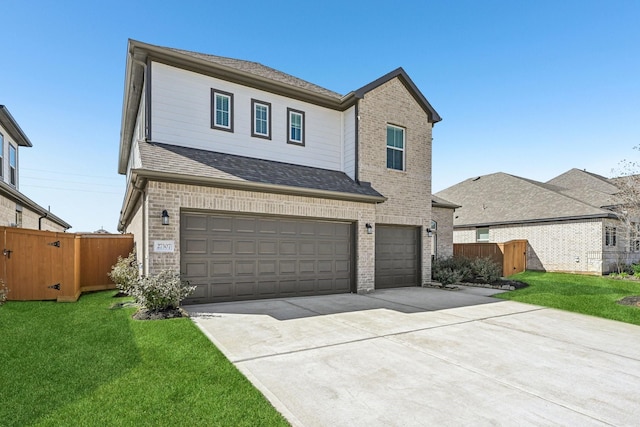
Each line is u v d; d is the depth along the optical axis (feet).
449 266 45.73
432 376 14.10
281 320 22.82
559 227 60.49
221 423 10.03
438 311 26.96
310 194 32.19
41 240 27.76
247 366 14.74
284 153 37.86
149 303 22.88
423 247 42.68
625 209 50.24
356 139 39.09
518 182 76.79
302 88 38.22
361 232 36.37
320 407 11.35
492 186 81.71
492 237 70.18
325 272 34.45
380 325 22.07
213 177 27.32
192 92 32.99
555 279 49.47
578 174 84.99
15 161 53.01
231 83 35.17
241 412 10.69
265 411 10.81
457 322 23.44
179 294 23.73
